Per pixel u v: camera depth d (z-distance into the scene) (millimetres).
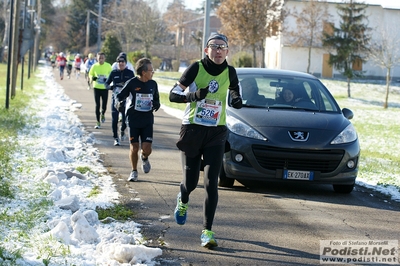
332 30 52281
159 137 13805
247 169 8102
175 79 51281
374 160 12844
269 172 8078
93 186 8008
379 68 61719
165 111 21609
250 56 52688
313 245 5949
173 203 7363
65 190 7426
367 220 7082
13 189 7211
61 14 103062
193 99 5453
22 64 26500
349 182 8305
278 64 61531
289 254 5617
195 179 5762
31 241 5336
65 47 99062
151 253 5215
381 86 53938
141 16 66875
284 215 7113
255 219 6852
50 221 5965
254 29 49750
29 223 5855
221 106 5641
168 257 5328
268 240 6043
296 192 8539
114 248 5148
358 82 57250
